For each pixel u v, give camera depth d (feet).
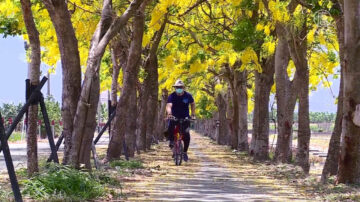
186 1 79.51
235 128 136.98
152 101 116.98
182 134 67.92
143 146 104.94
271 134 291.38
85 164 41.73
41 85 32.19
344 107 41.19
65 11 41.68
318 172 76.02
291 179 51.98
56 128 186.29
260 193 39.24
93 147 51.26
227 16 91.81
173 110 66.74
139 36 65.92
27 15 38.52
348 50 40.37
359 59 40.19
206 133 318.45
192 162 77.10
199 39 92.73
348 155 41.27
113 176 47.21
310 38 67.87
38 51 38.83
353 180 41.29
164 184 43.75
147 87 101.19
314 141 222.89
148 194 36.11
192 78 139.13
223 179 50.60
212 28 92.58
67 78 42.65
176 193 37.35
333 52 90.53
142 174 52.29
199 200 33.65
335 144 48.93
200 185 43.98
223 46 89.66
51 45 80.07
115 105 71.05
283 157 77.00
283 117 77.36
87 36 72.69
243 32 71.10
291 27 63.46
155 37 96.02
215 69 125.70
